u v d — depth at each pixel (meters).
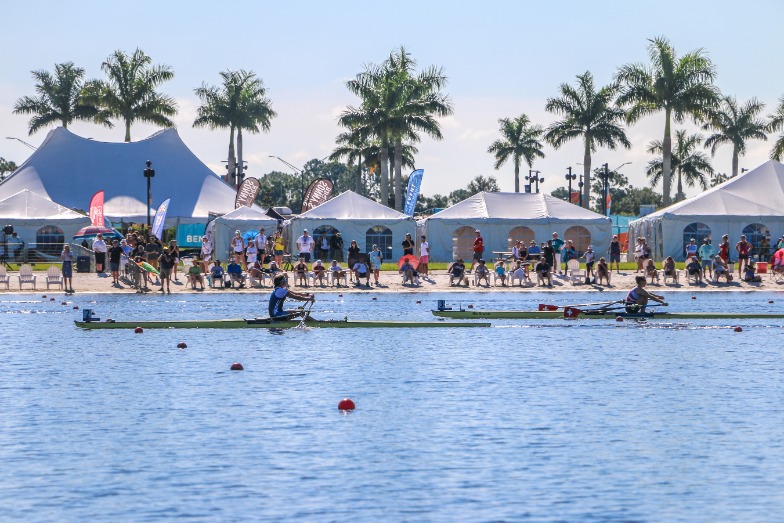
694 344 78.62
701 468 40.72
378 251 135.62
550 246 137.38
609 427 47.72
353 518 34.78
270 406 52.78
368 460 41.91
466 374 63.41
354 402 53.28
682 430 47.06
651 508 35.84
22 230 178.12
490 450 43.47
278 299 90.00
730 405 53.00
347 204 172.88
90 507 35.97
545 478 39.38
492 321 94.38
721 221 166.12
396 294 127.12
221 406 52.75
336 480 39.09
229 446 44.12
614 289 131.50
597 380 61.16
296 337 82.50
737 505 36.22
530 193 179.88
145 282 126.19
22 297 120.75
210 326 88.69
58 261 173.12
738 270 142.00
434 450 43.47
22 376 62.31
